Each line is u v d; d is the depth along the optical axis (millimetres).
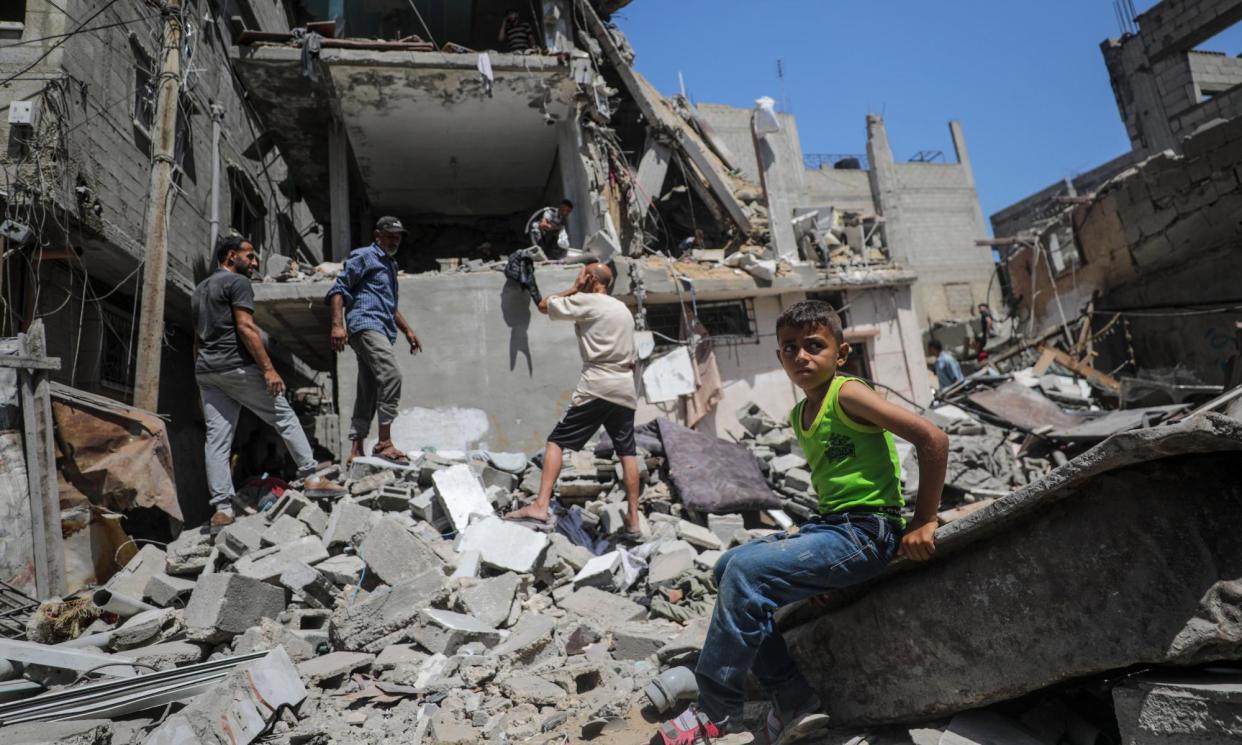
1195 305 13680
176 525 5586
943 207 35375
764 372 12055
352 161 12852
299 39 10281
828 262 13219
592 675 3270
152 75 9602
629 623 3969
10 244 7188
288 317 10125
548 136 12203
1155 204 14008
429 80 10461
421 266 14570
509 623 3918
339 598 4152
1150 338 14484
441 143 12195
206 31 11305
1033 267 17469
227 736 2590
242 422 11172
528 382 9172
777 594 2281
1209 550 1644
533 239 10656
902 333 12992
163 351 10641
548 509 5086
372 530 4320
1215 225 13070
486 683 3273
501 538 4551
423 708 3031
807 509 6723
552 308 5277
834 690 2588
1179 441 1567
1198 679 1697
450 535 5156
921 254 34531
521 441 9016
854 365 12977
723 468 6688
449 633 3543
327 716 2961
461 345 9172
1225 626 1584
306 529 4844
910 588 2312
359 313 5973
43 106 7473
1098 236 15422
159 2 7914
